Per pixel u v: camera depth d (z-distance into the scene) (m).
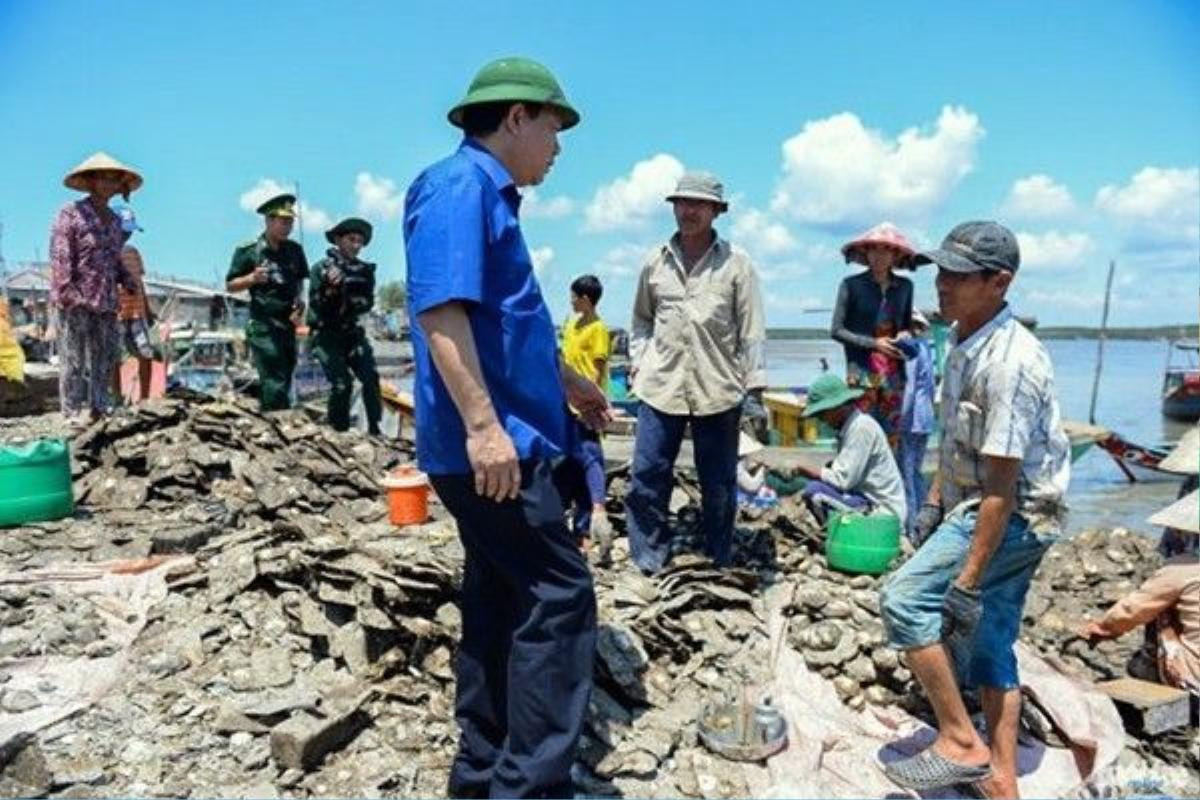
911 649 3.22
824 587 4.73
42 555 4.78
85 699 3.48
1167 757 3.81
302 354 13.11
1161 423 29.77
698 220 4.68
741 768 3.45
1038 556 3.27
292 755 3.17
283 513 5.62
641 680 3.85
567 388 3.77
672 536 5.71
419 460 2.90
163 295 33.38
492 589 3.13
